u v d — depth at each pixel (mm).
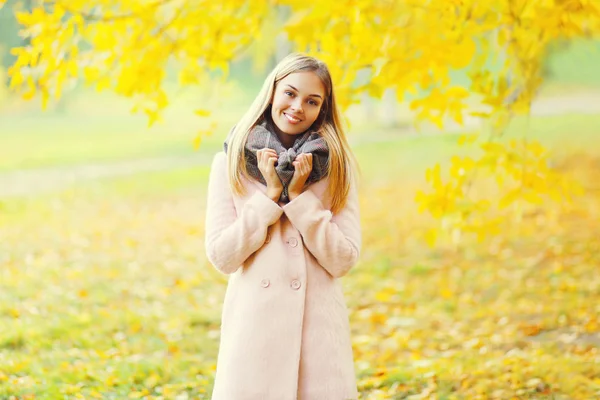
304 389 2965
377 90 4676
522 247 9594
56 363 5176
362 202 13938
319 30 4871
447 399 4559
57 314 6621
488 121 4977
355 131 25625
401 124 26547
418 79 4648
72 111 36125
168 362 5293
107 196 14758
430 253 9695
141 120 32625
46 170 18578
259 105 3125
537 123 22312
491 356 5582
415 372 5113
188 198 14578
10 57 25125
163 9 5195
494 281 8203
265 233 3002
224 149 3289
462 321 6828
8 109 33906
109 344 5832
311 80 3068
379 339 6352
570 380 4719
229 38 5191
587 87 34656
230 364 2977
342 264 3047
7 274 8242
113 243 10461
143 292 7730
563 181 4828
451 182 4891
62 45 4367
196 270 8844
